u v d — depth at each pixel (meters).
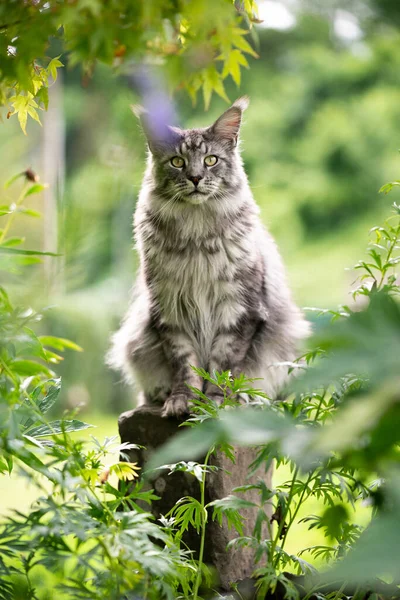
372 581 3.29
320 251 22.05
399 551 1.41
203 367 6.48
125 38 2.95
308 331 6.78
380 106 22.56
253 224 6.64
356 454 1.71
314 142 22.55
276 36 25.23
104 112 21.80
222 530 5.02
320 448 1.46
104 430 13.12
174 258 6.38
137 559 2.90
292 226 22.09
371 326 1.64
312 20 25.75
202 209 6.36
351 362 1.59
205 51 2.96
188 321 6.44
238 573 5.15
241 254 6.36
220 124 6.57
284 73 24.78
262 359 6.48
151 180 6.69
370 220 22.16
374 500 2.72
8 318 3.08
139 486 3.41
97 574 2.97
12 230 12.27
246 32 3.48
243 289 6.34
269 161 22.86
